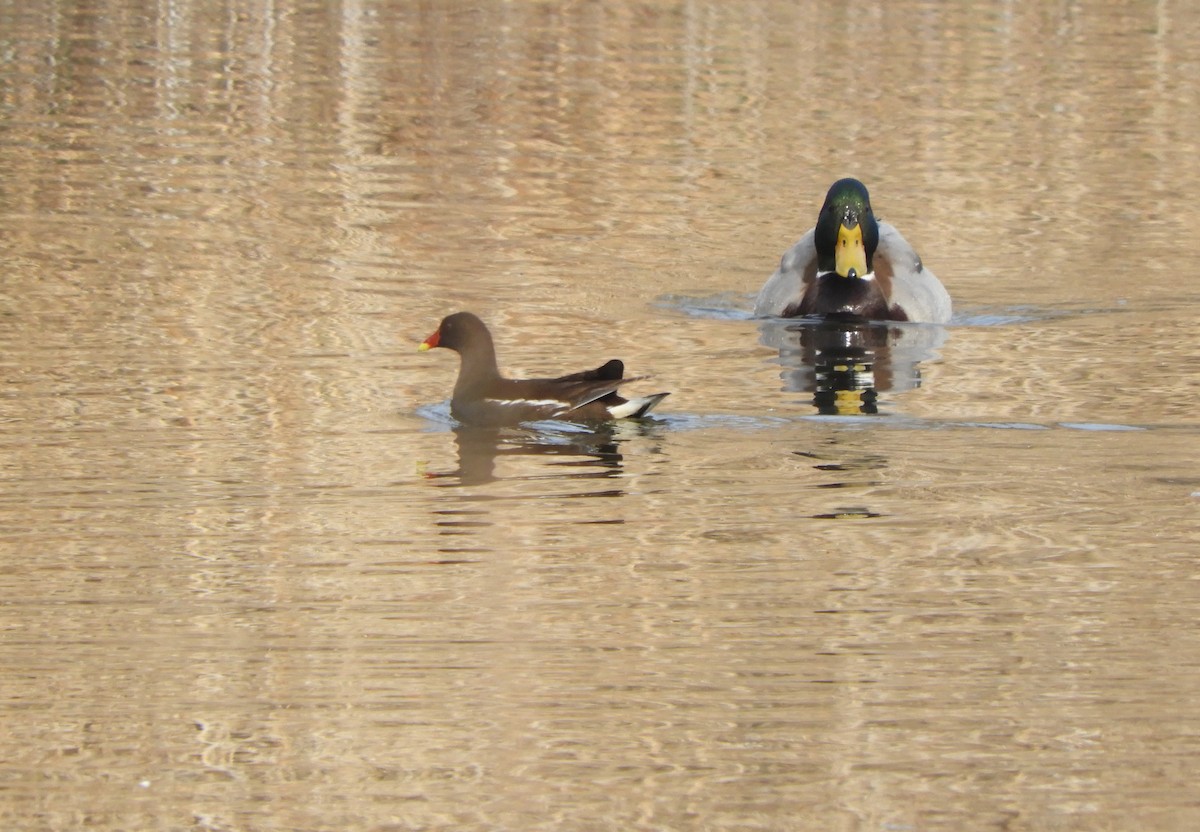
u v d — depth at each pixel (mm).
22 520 12891
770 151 29453
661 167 28234
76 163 27312
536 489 13680
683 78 35031
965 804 8945
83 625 11094
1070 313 20266
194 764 9445
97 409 15664
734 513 13117
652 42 38719
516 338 18719
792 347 18578
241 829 8828
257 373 16938
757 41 39000
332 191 25969
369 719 9875
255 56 36531
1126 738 9641
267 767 9398
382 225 24016
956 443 14898
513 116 31672
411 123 30953
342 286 20719
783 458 14477
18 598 11484
